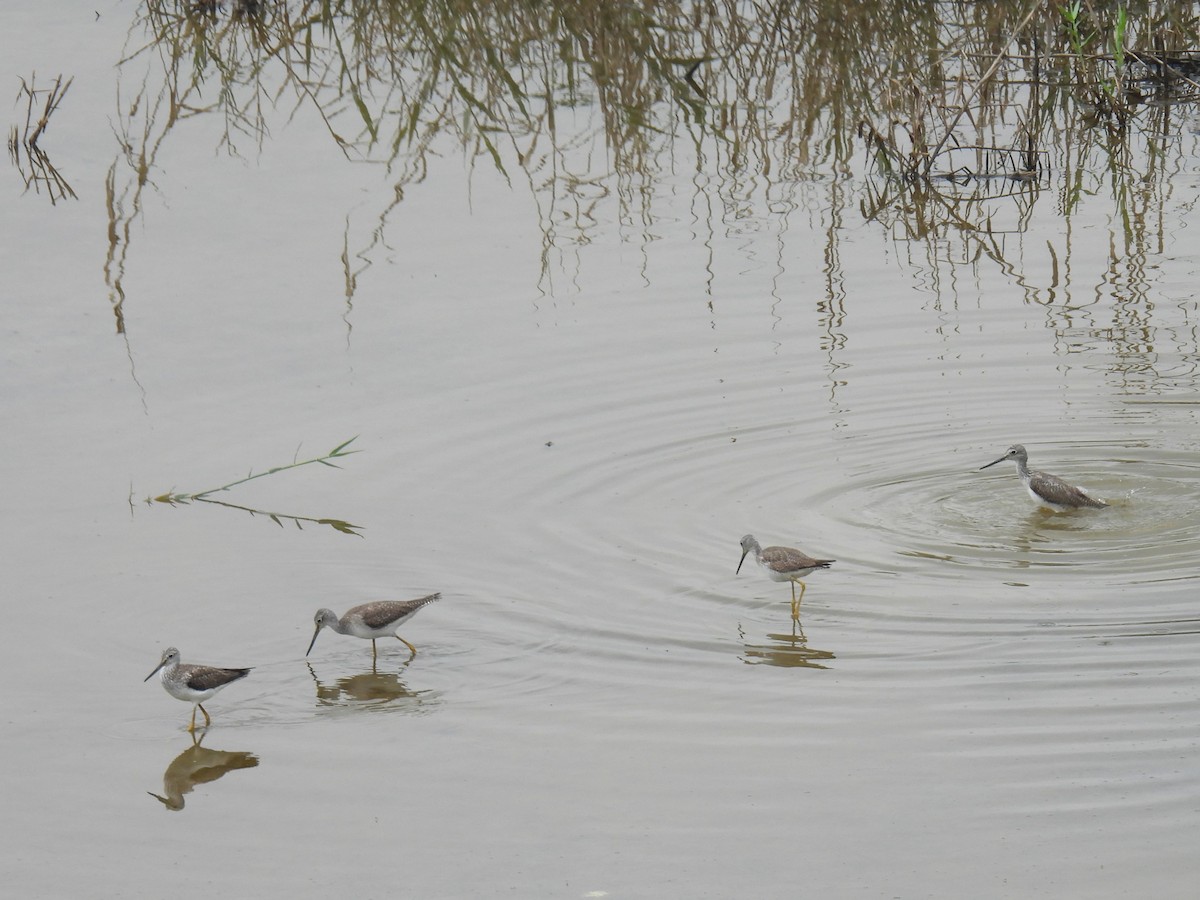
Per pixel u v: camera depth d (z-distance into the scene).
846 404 20.09
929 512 17.31
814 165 28.72
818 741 12.85
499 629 15.16
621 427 19.64
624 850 11.46
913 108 28.09
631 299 23.44
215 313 22.95
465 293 23.70
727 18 34.59
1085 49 30.95
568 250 25.16
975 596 15.26
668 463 18.72
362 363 21.55
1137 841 11.22
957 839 11.38
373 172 28.50
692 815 11.88
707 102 31.81
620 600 15.62
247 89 32.25
